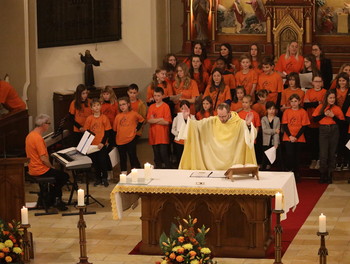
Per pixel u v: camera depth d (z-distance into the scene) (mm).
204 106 15953
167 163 16844
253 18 21297
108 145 17453
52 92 19750
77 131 17453
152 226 12109
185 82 17172
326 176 16359
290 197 12000
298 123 16312
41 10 19500
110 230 13469
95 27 20609
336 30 21062
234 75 17766
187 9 21156
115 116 17750
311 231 13133
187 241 10219
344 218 13812
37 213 14578
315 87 16938
